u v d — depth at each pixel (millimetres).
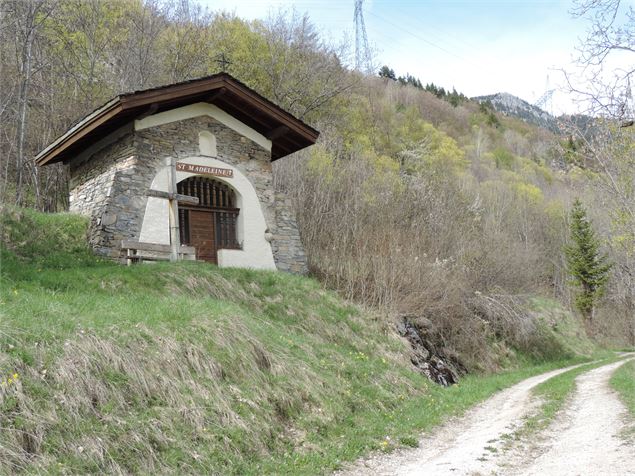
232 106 15438
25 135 20156
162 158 14133
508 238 32312
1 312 6625
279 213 16188
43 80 21625
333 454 7336
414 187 27922
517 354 22938
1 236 12008
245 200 15438
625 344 38562
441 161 39500
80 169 16109
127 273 11312
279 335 10484
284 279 14289
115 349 6777
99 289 10391
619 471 6316
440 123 69250
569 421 9688
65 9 22469
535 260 33938
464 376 17094
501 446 8023
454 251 24547
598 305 38438
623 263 25984
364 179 25297
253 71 29234
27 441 5227
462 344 19094
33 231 12742
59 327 6707
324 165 24312
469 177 44156
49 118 20969
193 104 14906
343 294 16703
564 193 51688
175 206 12156
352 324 13938
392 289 16781
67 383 5945
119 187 13367
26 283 9555
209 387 7301
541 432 8930
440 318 18922
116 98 12773
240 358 8250
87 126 13812
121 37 24359
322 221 20812
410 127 46688
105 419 5895
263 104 15203
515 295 24922
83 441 5508
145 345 7215
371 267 17797
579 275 37719
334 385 9523
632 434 8062
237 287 12766
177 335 7816
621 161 13750
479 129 72125
